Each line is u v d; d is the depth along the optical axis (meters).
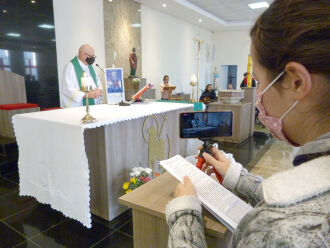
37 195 2.11
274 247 0.27
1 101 4.02
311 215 0.26
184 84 9.55
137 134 2.38
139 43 7.10
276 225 0.27
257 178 0.79
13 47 4.35
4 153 3.33
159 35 7.91
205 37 10.70
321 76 0.31
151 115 2.54
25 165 2.16
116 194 2.19
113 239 1.93
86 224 1.77
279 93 0.36
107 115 2.09
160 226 0.95
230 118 0.96
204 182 0.86
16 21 4.36
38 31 4.69
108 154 2.07
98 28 5.83
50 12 4.85
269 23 0.34
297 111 0.36
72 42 5.30
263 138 5.08
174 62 8.80
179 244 0.51
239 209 0.79
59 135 1.83
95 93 2.88
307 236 0.25
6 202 2.49
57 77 5.08
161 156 2.76
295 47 0.31
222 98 4.80
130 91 6.27
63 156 1.83
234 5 8.06
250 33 0.39
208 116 0.94
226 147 4.42
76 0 5.30
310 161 0.31
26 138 2.09
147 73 7.57
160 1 6.86
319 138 0.32
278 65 0.34
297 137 0.39
